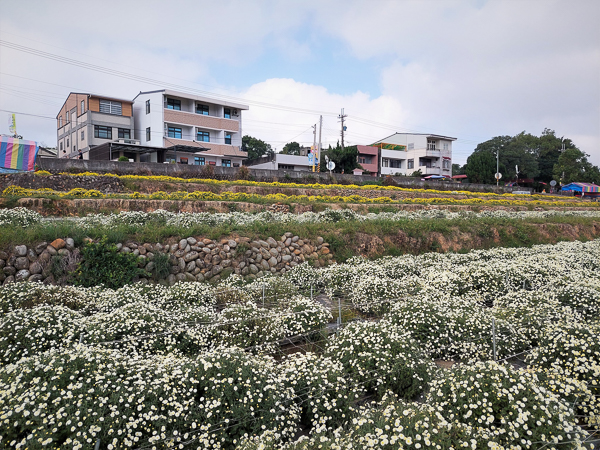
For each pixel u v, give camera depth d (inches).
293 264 415.2
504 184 2213.3
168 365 153.3
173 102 1465.3
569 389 151.8
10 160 792.3
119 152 1262.3
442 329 219.0
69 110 1498.5
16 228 331.6
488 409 131.5
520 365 207.8
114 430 121.8
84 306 242.2
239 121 1648.6
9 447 113.5
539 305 245.6
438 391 144.0
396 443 116.0
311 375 160.7
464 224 631.8
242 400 137.8
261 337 220.1
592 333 183.6
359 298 297.4
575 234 745.6
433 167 2208.4
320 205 749.9
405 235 540.4
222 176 1030.4
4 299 225.1
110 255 312.7
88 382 132.5
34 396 121.0
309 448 123.0
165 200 619.5
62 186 701.9
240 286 313.9
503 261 404.5
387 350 180.1
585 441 132.4
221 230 396.5
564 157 2359.7
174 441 126.3
